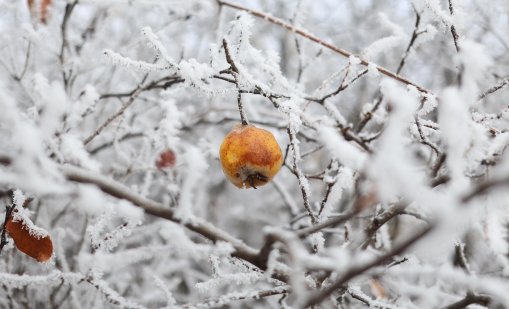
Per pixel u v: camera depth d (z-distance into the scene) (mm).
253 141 833
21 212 811
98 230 817
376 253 976
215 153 1136
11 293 1047
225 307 1293
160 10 1229
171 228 750
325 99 951
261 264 722
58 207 1171
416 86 924
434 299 914
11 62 1165
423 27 1001
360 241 786
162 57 865
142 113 1259
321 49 1094
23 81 1119
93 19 1239
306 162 1574
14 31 1167
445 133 689
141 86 971
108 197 899
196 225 724
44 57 1221
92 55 1235
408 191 624
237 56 911
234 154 835
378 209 838
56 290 1087
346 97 1805
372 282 981
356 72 958
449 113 658
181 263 1264
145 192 1087
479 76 686
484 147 768
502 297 719
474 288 819
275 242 706
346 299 1136
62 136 809
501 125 945
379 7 2012
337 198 859
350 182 854
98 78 1265
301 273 720
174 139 1000
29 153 647
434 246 741
